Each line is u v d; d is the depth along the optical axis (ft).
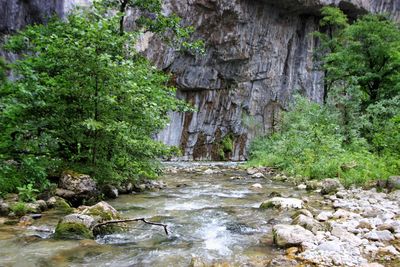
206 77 93.04
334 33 110.73
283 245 15.03
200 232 17.76
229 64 95.04
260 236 17.03
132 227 18.54
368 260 13.21
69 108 26.73
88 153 27.30
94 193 25.13
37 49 28.12
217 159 100.32
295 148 52.60
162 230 18.10
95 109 26.40
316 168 40.32
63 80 26.25
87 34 25.39
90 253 14.03
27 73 24.47
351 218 19.66
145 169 33.19
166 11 75.15
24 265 12.52
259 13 93.86
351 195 27.84
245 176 48.73
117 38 27.84
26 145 24.77
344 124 58.70
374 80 69.87
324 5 97.25
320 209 23.56
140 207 24.22
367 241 15.26
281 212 22.47
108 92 26.50
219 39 88.94
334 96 62.13
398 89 65.92
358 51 71.72
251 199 28.30
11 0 48.98
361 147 49.26
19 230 16.70
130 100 27.22
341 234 16.05
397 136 41.06
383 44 67.36
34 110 25.96
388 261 13.14
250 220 20.47
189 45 44.86
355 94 58.59
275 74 104.12
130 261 13.28
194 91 95.14
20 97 24.57
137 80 30.01
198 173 53.16
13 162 24.68
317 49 105.40
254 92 102.58
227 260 13.43
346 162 39.29
